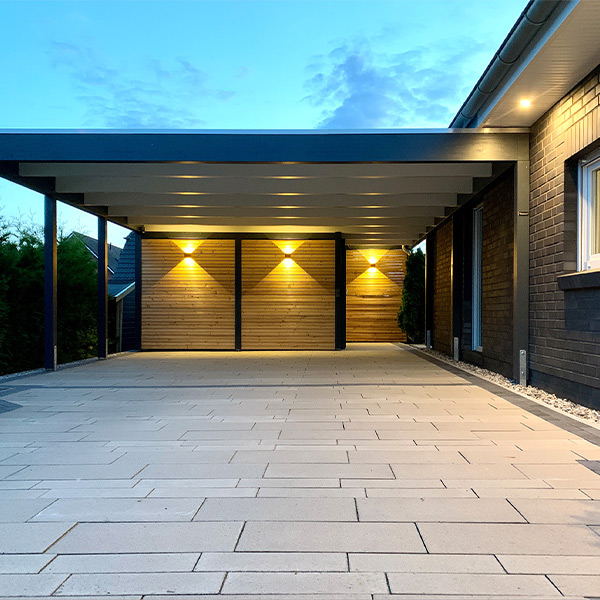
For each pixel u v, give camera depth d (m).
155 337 13.45
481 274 9.90
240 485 3.08
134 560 2.18
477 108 6.52
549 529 2.45
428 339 13.71
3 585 1.99
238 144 7.02
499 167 7.28
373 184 8.82
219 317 13.45
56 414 5.19
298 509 2.71
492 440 4.06
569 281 5.43
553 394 6.06
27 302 9.61
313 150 6.95
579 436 4.17
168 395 6.34
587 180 5.65
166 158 7.03
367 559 2.17
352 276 16.80
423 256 15.80
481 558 2.17
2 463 3.53
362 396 6.17
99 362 10.44
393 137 6.90
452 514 2.63
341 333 13.42
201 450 3.83
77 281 10.84
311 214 10.92
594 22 4.23
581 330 5.31
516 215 6.78
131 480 3.17
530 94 5.70
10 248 8.96
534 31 4.59
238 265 13.48
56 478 3.22
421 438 4.14
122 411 5.34
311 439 4.13
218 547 2.29
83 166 7.87
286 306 13.43
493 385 6.99
